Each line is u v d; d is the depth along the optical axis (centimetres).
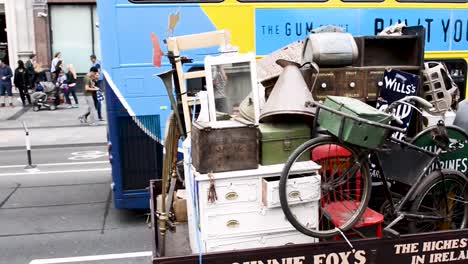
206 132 314
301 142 338
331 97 336
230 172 320
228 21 613
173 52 387
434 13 660
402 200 369
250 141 322
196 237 335
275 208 327
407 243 338
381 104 417
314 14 628
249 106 346
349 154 351
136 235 623
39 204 763
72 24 2180
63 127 1516
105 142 1293
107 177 938
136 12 596
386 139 332
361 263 333
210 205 318
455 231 347
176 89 410
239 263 314
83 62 2217
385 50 446
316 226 332
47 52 2167
